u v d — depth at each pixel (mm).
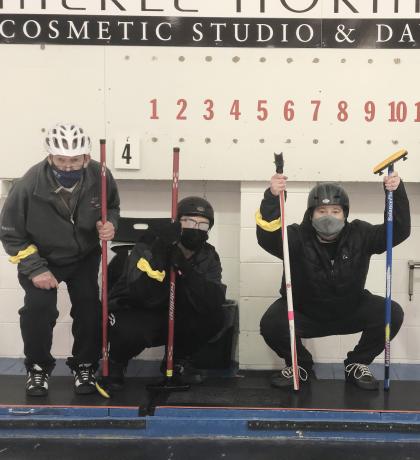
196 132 3951
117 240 3838
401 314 3453
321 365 4102
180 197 4219
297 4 3873
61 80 3941
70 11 3908
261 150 3947
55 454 2879
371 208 4105
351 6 3861
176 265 3289
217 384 3521
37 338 3225
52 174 3160
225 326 3895
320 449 2932
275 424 3033
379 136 3908
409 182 4047
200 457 2850
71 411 3100
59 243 3256
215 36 3902
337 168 3936
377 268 4145
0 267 4211
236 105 3932
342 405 3146
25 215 3217
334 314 3463
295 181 3982
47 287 3197
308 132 3926
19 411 3102
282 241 3355
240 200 4172
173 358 3615
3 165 3980
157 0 3896
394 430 3006
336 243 3395
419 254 4129
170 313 3326
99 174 3285
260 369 4066
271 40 3891
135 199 4223
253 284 4059
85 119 3957
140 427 3055
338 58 3887
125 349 3426
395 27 3859
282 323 3459
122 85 3939
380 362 4164
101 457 2848
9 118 3961
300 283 3420
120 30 3912
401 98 3889
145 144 3967
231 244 4223
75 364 3363
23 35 3920
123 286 3523
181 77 3930
